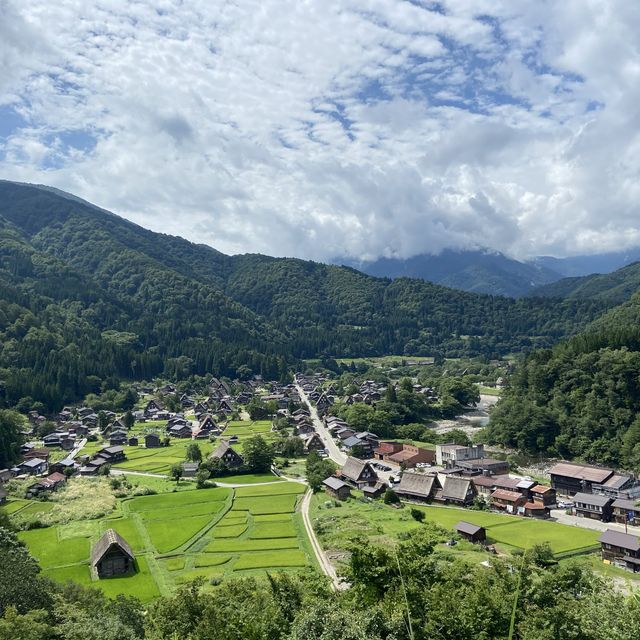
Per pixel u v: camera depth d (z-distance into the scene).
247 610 46.53
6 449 160.12
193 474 148.00
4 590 48.31
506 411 191.00
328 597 45.41
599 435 164.00
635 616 36.28
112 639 43.75
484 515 113.38
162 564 87.94
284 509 116.50
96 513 113.69
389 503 120.44
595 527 106.31
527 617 40.62
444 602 40.53
